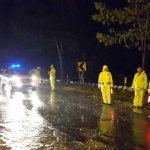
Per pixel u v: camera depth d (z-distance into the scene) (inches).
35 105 674.2
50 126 457.7
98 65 1768.0
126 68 1784.0
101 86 713.6
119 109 630.5
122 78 1573.6
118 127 456.4
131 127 456.8
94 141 374.9
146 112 591.8
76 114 564.7
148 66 1684.3
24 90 1059.9
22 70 1078.4
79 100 778.8
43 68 2075.5
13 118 516.1
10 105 669.3
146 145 359.3
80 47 1601.9
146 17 915.4
